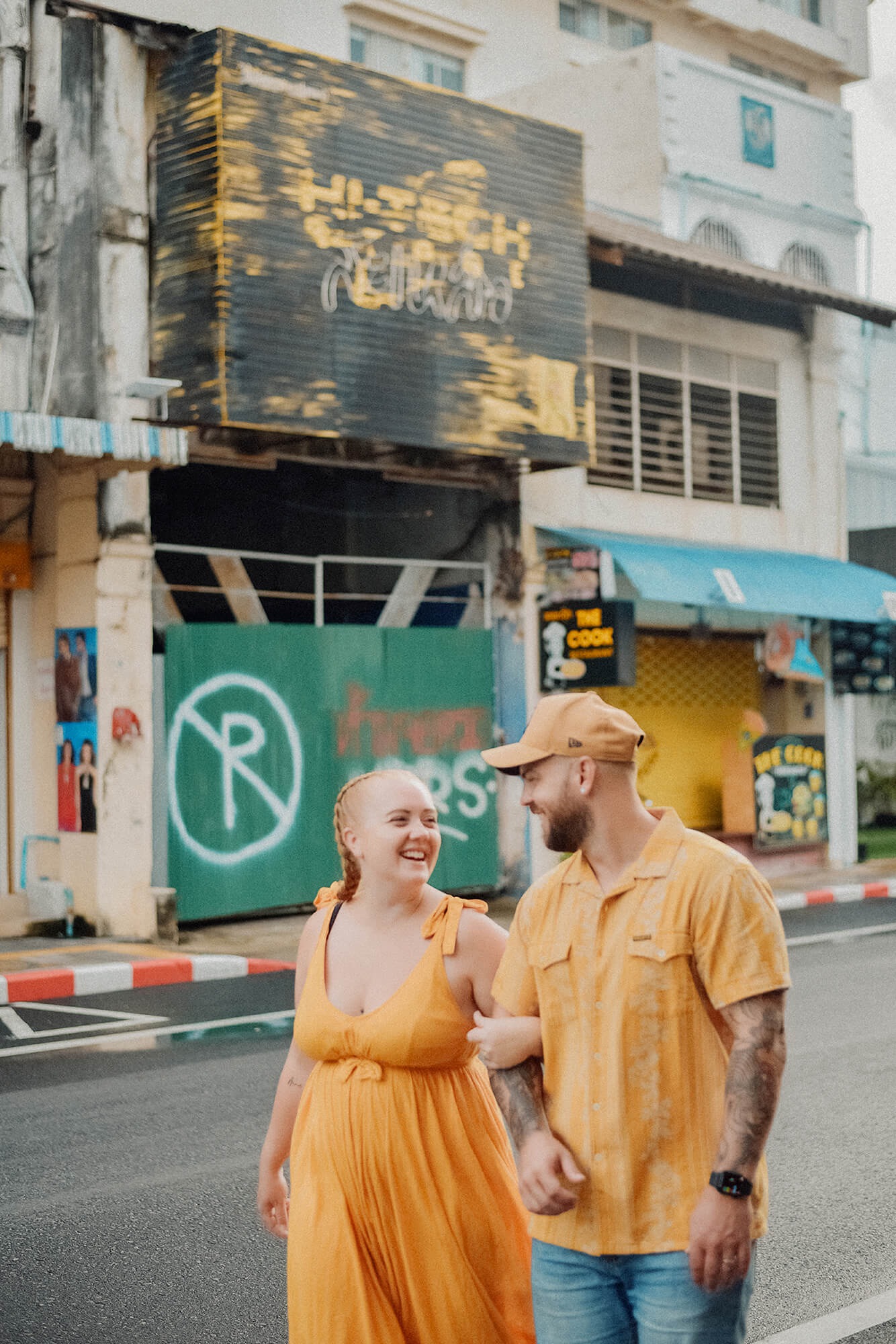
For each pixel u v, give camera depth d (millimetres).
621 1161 2570
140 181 12648
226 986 10992
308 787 14062
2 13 12773
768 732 19094
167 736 13109
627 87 20922
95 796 12469
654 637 17562
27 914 13102
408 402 13227
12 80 12844
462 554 15766
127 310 12562
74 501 12781
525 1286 3023
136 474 12641
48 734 13250
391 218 13164
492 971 3029
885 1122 6809
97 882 12438
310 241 12609
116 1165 6156
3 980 10336
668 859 2639
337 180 12797
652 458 17250
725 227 21531
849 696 19266
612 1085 2594
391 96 13188
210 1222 5418
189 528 14570
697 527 17641
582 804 2689
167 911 12594
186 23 13938
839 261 23047
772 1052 2516
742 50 25812
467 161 13758
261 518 15109
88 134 12672
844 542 19625
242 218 12234
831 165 23125
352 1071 3035
